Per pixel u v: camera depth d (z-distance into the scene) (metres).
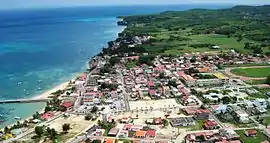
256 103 198.38
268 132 161.12
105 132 165.88
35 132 165.25
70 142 154.75
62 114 190.75
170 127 171.38
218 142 152.38
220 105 197.75
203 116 181.00
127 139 158.25
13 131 166.88
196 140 155.38
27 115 195.38
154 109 197.38
